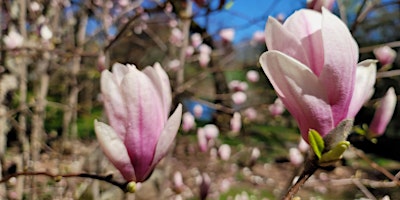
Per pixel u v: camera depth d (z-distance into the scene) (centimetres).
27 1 114
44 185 98
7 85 95
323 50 26
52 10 123
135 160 28
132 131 28
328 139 26
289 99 27
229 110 131
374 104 95
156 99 28
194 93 135
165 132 28
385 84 300
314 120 27
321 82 26
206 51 149
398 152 272
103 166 87
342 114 27
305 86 26
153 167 29
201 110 158
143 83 28
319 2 35
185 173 160
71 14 135
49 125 216
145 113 28
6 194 90
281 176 200
